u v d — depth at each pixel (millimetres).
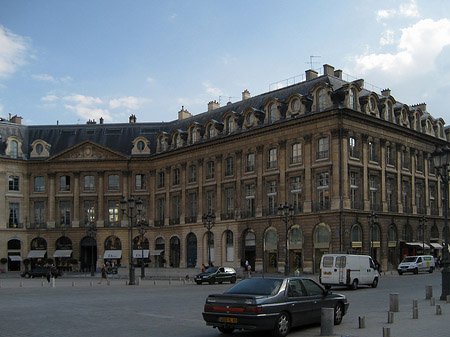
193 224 66250
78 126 78500
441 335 14586
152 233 72688
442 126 69000
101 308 22281
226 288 36125
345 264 32938
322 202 52562
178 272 56594
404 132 60062
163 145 72688
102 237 72500
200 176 66250
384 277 46094
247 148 60500
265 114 59188
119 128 77688
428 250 62625
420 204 63031
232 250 61656
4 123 75750
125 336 15047
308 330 16078
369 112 55188
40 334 15461
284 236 55094
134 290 34219
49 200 73875
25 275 63031
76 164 74188
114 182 74312
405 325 16438
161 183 72938
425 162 63938
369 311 20500
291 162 55750
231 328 15711
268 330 15133
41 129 78438
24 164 74750
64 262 72875
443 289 24734
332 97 53094
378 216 54812
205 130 66500
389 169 57500
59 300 26484
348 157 52031
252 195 59812
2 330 16266
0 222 72062
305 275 50000
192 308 21953
